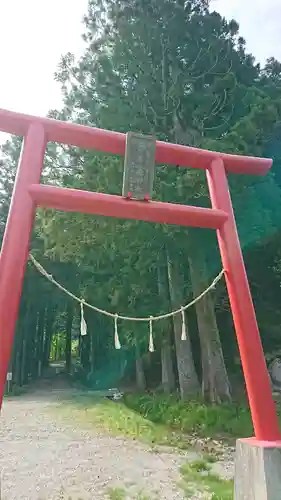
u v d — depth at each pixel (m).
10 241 5.53
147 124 16.61
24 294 29.56
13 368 30.83
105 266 18.09
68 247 15.52
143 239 14.52
